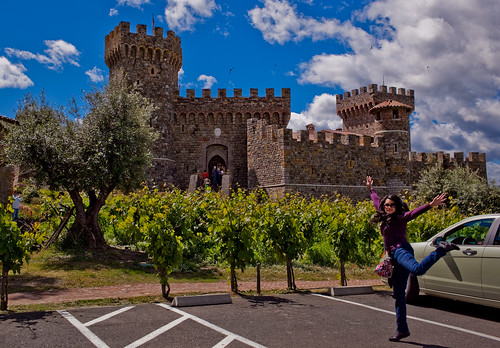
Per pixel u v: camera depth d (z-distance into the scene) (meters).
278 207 14.02
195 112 50.75
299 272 16.19
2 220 8.80
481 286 8.57
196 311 8.74
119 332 7.07
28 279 12.50
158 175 44.53
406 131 46.66
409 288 10.31
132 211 11.56
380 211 7.16
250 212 13.27
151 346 6.39
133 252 18.56
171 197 18.31
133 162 18.84
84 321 7.76
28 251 9.61
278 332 7.25
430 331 7.59
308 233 14.70
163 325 7.56
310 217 15.12
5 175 26.41
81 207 17.92
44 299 10.02
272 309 9.09
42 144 16.97
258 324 7.75
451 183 39.38
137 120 19.16
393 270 6.83
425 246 10.19
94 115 18.28
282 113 51.31
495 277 8.30
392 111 46.56
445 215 21.47
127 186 19.44
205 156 50.34
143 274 14.04
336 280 14.77
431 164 51.75
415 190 45.53
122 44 44.75
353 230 12.98
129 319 7.96
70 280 12.55
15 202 20.61
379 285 13.58
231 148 50.66
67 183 17.36
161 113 45.56
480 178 42.84
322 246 18.95
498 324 8.36
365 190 43.91
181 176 49.72
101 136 17.83
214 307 9.20
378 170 45.12
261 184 43.41
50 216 19.92
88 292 11.10
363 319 8.34
